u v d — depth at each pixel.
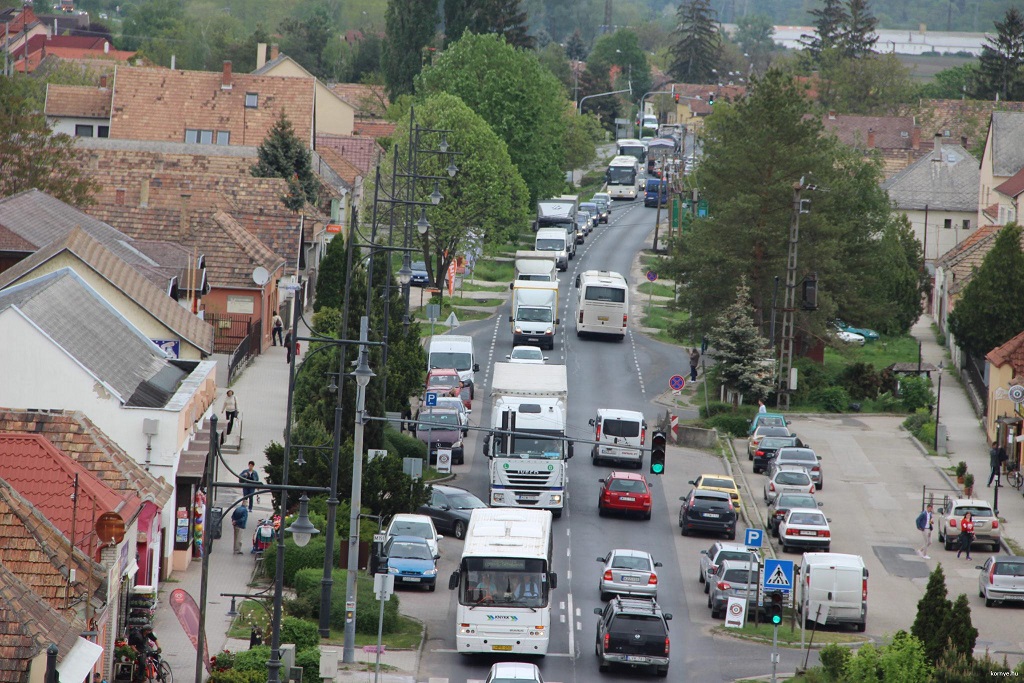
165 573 132.50
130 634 106.81
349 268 126.94
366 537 141.62
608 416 197.50
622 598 125.31
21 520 91.19
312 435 151.12
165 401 138.25
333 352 163.12
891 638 135.88
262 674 104.12
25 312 128.62
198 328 171.62
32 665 77.38
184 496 137.00
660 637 118.25
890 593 153.75
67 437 113.06
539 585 121.00
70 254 160.12
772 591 132.88
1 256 174.75
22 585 83.31
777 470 187.12
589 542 163.88
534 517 129.50
